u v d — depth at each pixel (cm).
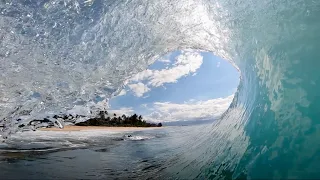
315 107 191
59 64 375
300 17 238
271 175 173
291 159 174
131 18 378
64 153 410
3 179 250
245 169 195
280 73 229
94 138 659
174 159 342
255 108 248
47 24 373
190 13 369
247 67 313
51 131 798
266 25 268
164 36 404
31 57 370
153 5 370
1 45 363
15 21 367
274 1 264
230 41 354
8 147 448
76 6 374
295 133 188
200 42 429
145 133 833
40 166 309
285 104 210
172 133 738
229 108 404
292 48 231
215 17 348
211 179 221
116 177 275
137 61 403
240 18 307
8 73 367
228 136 275
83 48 379
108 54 385
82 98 389
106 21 378
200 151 321
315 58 212
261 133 214
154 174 283
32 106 378
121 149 467
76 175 276
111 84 397
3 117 372
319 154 167
